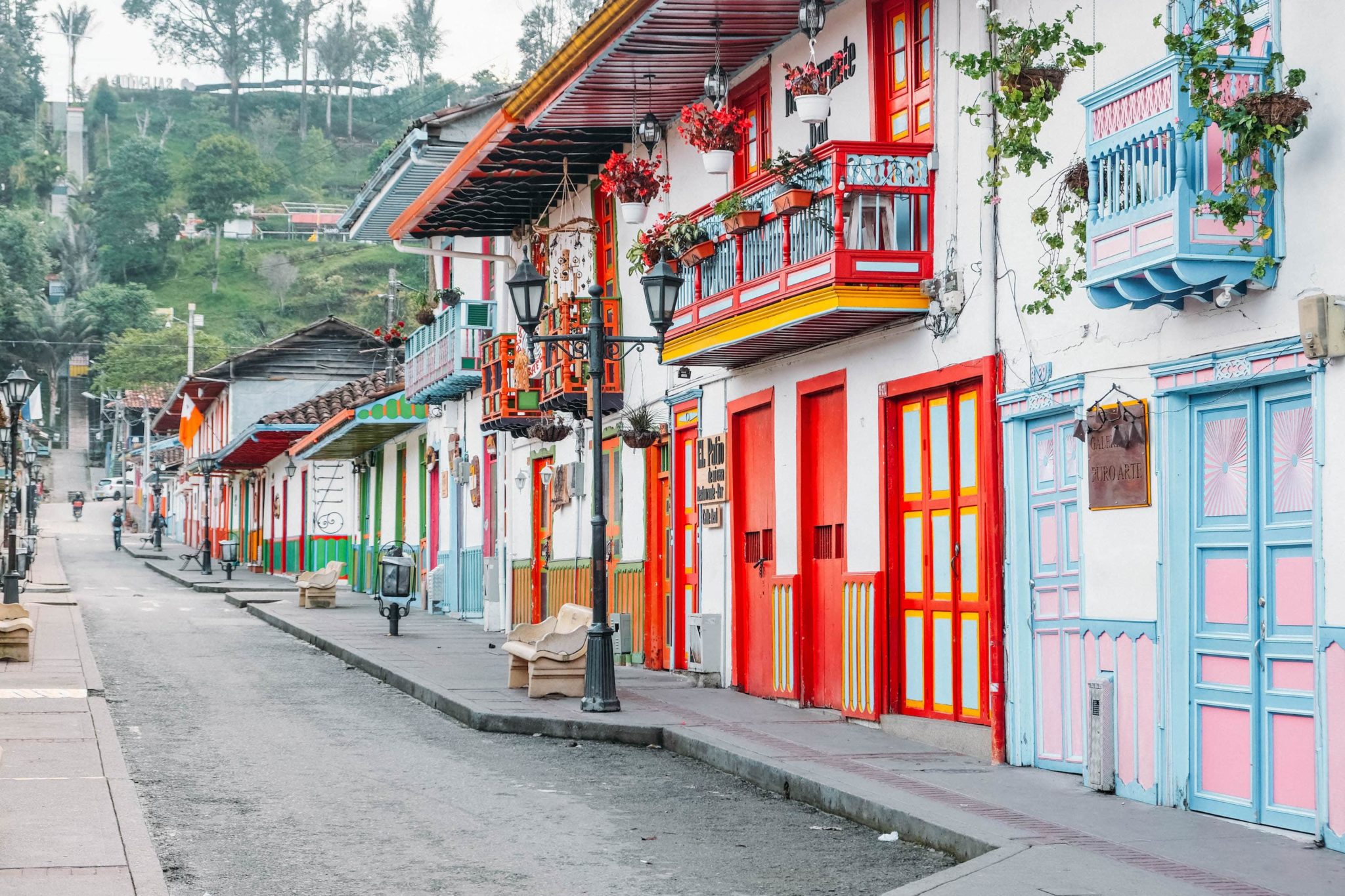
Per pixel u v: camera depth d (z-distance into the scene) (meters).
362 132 198.25
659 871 8.49
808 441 14.78
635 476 18.94
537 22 134.00
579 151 19.44
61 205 170.25
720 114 15.01
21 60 193.75
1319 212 8.47
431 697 15.85
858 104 13.86
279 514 49.31
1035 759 11.25
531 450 23.22
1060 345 10.88
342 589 39.75
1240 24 8.70
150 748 12.53
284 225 170.00
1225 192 8.73
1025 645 11.38
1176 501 9.66
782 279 13.34
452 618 27.67
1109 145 9.45
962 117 12.22
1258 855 8.19
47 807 9.53
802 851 9.03
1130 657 10.02
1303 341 8.42
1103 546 10.34
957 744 11.99
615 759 12.47
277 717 14.70
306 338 54.78
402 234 23.77
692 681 16.92
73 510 88.31
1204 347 9.38
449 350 25.59
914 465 13.03
